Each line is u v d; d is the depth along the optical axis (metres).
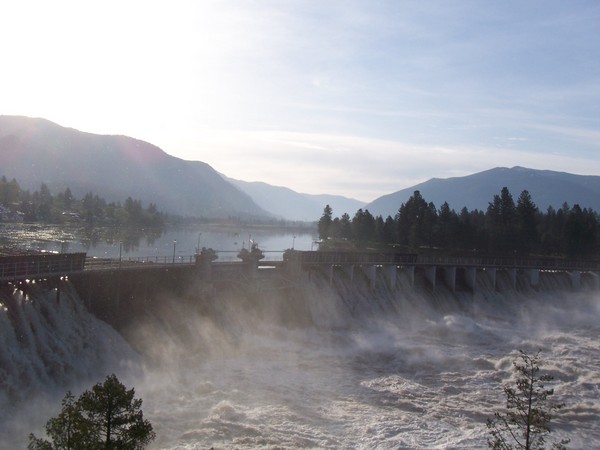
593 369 77.75
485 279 133.12
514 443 51.91
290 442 50.12
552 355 85.75
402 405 61.41
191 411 55.50
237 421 53.66
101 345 63.91
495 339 94.44
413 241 192.12
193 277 84.25
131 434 33.50
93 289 69.19
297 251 100.69
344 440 51.75
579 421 59.16
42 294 61.16
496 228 194.50
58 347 58.16
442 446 51.28
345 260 109.56
